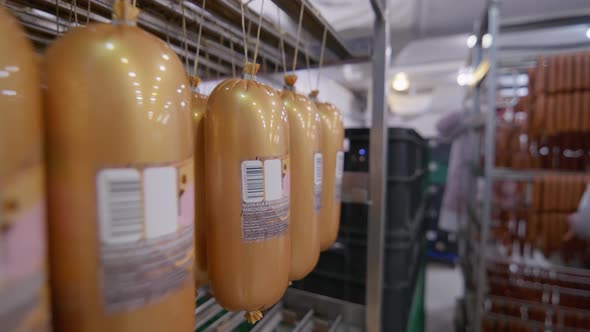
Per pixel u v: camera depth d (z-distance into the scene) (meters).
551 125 1.63
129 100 0.27
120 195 0.28
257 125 0.42
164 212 0.30
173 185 0.31
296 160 0.57
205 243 0.49
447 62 3.30
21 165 0.22
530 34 2.66
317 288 1.09
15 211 0.22
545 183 1.69
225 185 0.43
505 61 1.73
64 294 0.28
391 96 3.15
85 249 0.27
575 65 1.58
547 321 1.70
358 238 1.05
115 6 0.31
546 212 1.72
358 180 0.96
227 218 0.43
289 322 0.87
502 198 1.99
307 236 0.59
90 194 0.27
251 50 0.91
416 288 1.68
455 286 2.92
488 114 1.58
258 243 0.44
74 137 0.27
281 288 0.48
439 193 3.46
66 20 0.66
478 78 1.88
